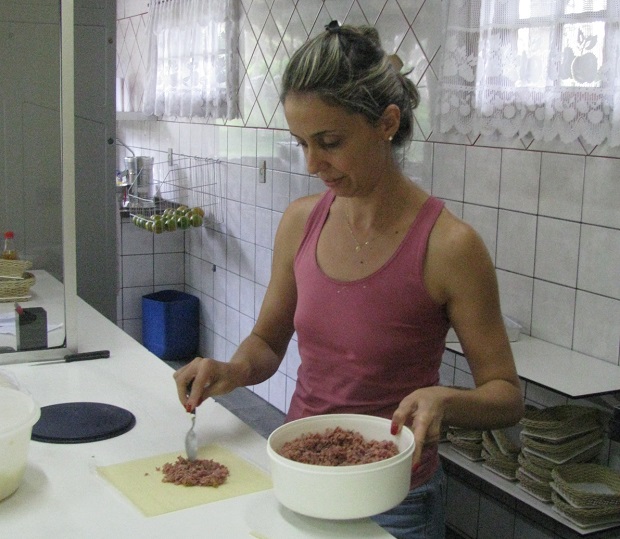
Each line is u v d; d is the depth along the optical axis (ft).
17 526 3.71
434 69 9.09
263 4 12.36
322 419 4.21
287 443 4.04
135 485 4.13
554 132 7.55
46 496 4.01
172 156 15.85
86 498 4.00
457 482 8.74
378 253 4.45
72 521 3.76
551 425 6.99
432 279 4.37
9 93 6.59
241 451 4.64
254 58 12.69
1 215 6.54
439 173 9.23
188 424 5.03
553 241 7.90
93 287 12.24
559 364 7.34
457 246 4.32
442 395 3.99
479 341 4.44
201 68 13.82
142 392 5.58
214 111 13.56
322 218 4.78
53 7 6.26
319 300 4.56
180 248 15.57
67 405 5.18
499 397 4.27
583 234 7.58
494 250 8.59
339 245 4.61
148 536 3.63
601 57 7.02
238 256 13.60
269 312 5.24
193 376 4.71
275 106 12.14
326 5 10.87
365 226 4.51
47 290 6.30
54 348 6.27
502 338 4.48
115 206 12.13
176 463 4.38
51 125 6.31
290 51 11.71
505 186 8.37
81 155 11.87
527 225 8.17
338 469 3.55
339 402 4.57
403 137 4.49
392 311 4.39
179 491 4.08
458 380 8.84
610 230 7.32
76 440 4.68
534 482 7.11
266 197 12.61
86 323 7.32
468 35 8.30
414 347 4.47
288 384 12.34
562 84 7.38
